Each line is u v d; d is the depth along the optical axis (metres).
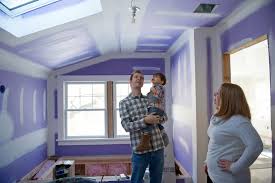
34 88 4.06
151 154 2.07
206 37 3.29
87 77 5.05
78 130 5.12
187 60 3.69
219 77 3.20
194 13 2.71
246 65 5.13
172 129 5.00
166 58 5.18
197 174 3.18
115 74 5.12
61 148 4.98
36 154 4.13
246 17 2.51
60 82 4.99
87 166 4.78
